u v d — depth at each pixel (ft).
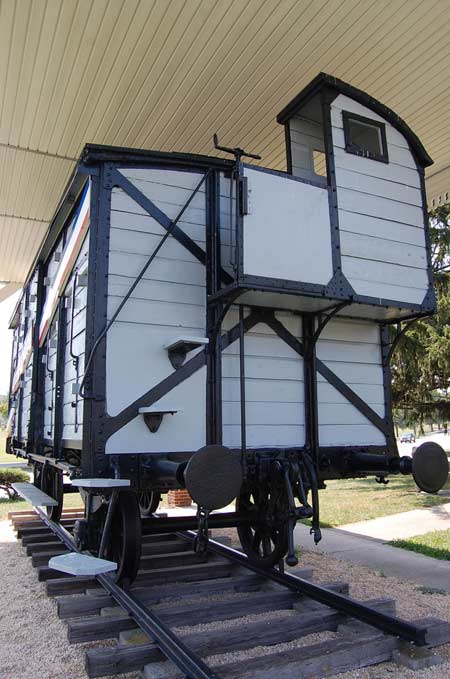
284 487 12.92
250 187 12.17
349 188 13.91
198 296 13.11
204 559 16.76
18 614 12.54
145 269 12.45
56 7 14.14
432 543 20.25
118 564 12.81
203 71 17.04
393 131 15.26
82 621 10.98
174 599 13.35
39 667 9.69
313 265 12.74
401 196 14.88
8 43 15.55
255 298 12.79
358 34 15.52
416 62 16.93
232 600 12.32
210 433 12.53
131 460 11.60
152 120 19.89
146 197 12.95
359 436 14.80
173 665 9.03
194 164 13.62
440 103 19.33
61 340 16.58
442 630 10.47
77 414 13.56
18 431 26.94
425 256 14.94
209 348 12.89
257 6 14.30
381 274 13.88
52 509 21.70
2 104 18.79
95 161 12.59
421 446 12.27
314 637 10.90
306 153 15.66
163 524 13.60
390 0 14.16
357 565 17.43
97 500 12.61
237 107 19.21
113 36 15.31
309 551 19.58
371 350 15.56
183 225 13.23
